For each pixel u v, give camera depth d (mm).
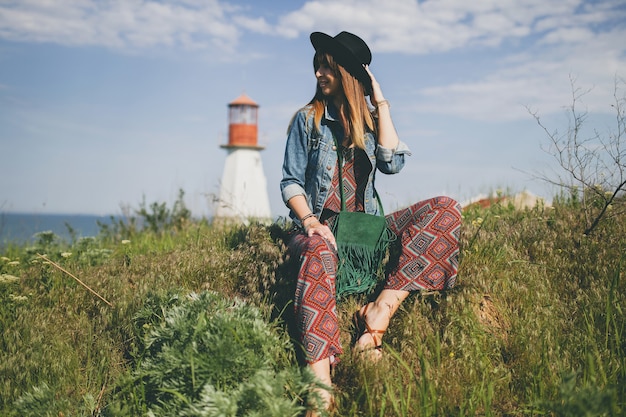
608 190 4773
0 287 4312
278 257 3834
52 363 3475
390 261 3850
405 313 3570
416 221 3746
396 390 3084
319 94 3857
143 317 3576
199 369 2840
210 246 4949
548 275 4094
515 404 3053
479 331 3455
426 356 3322
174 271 4355
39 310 4129
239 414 2635
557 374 3150
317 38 3715
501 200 6312
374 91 3787
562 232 4547
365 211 3826
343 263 3656
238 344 2926
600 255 4152
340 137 3801
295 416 2811
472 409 2852
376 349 3344
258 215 7031
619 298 3732
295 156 3791
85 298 4258
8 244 6582
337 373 3207
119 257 5375
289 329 3518
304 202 3668
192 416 2688
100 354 3537
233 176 32500
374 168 3809
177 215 8133
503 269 4059
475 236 4121
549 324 3543
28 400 3004
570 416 2391
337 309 3674
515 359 3354
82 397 3258
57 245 6480
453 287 3732
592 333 3365
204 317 3068
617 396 2824
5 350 3641
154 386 3031
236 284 4121
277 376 2732
